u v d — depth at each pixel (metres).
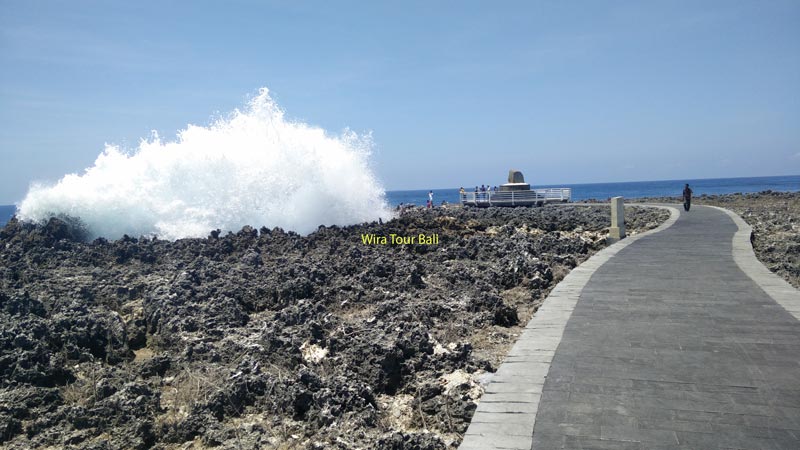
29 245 15.50
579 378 5.73
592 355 6.36
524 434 4.66
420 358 7.29
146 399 6.51
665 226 20.47
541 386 5.57
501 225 20.98
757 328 7.14
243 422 6.18
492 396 5.39
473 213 27.02
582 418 4.90
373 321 8.91
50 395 6.60
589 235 18.77
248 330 8.91
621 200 17.27
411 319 8.92
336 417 6.04
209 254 14.79
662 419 4.85
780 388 5.38
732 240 15.56
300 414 6.30
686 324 7.40
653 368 5.93
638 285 9.80
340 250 14.73
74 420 6.07
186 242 16.00
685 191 28.66
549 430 4.71
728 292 9.07
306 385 6.59
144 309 10.16
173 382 7.27
